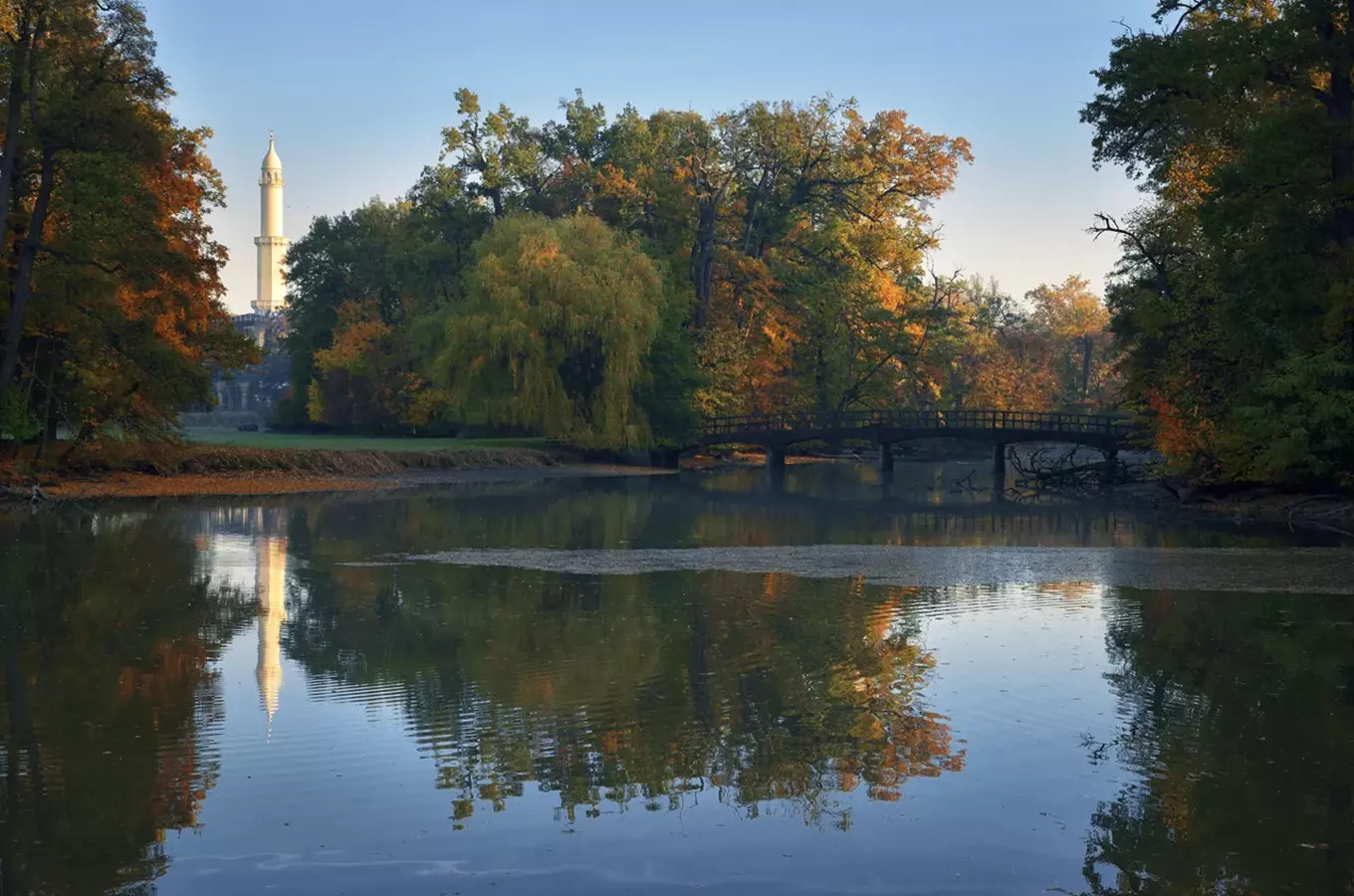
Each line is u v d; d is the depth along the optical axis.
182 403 44.66
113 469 45.84
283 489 47.31
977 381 102.06
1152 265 46.94
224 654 17.11
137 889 8.93
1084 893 8.90
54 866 9.36
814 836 10.00
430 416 79.19
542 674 15.91
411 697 14.68
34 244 38.88
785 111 75.25
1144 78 37.66
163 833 10.06
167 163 44.41
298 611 20.66
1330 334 37.19
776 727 13.34
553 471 63.22
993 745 12.70
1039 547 31.34
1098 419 60.94
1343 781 11.47
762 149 75.38
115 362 41.75
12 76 38.06
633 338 61.41
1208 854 9.65
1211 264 41.62
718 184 75.94
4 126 39.38
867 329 81.31
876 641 18.16
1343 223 37.41
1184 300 42.38
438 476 56.59
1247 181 36.78
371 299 89.06
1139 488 55.69
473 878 9.15
